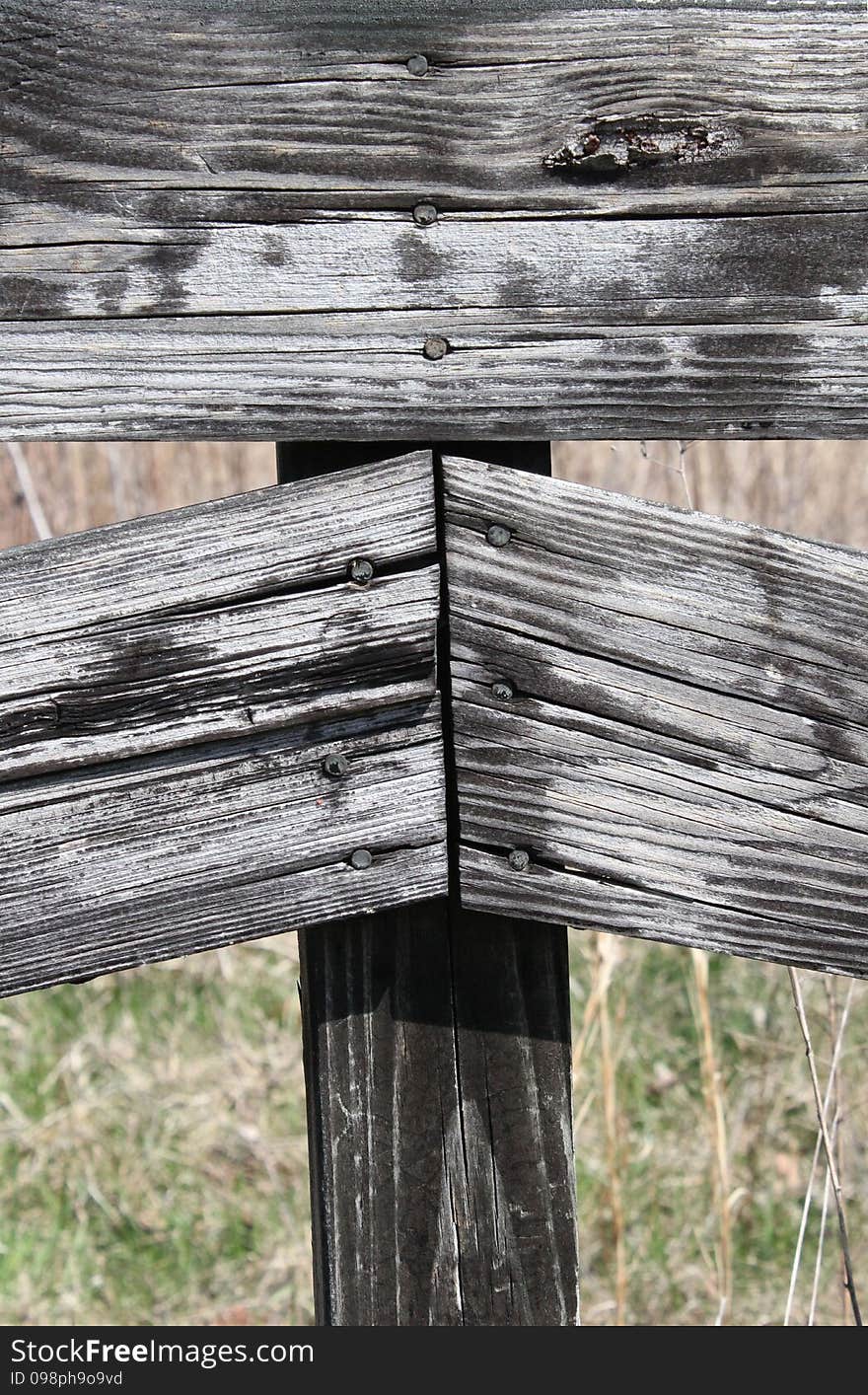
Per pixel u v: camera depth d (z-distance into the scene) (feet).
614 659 3.76
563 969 3.87
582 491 3.72
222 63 3.61
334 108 3.63
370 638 3.73
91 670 3.70
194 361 3.68
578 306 3.69
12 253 3.64
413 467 3.71
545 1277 3.90
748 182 3.67
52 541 3.67
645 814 3.79
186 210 3.64
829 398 3.73
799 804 3.80
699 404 3.73
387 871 3.78
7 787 3.71
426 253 3.67
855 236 3.69
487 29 3.62
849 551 3.75
